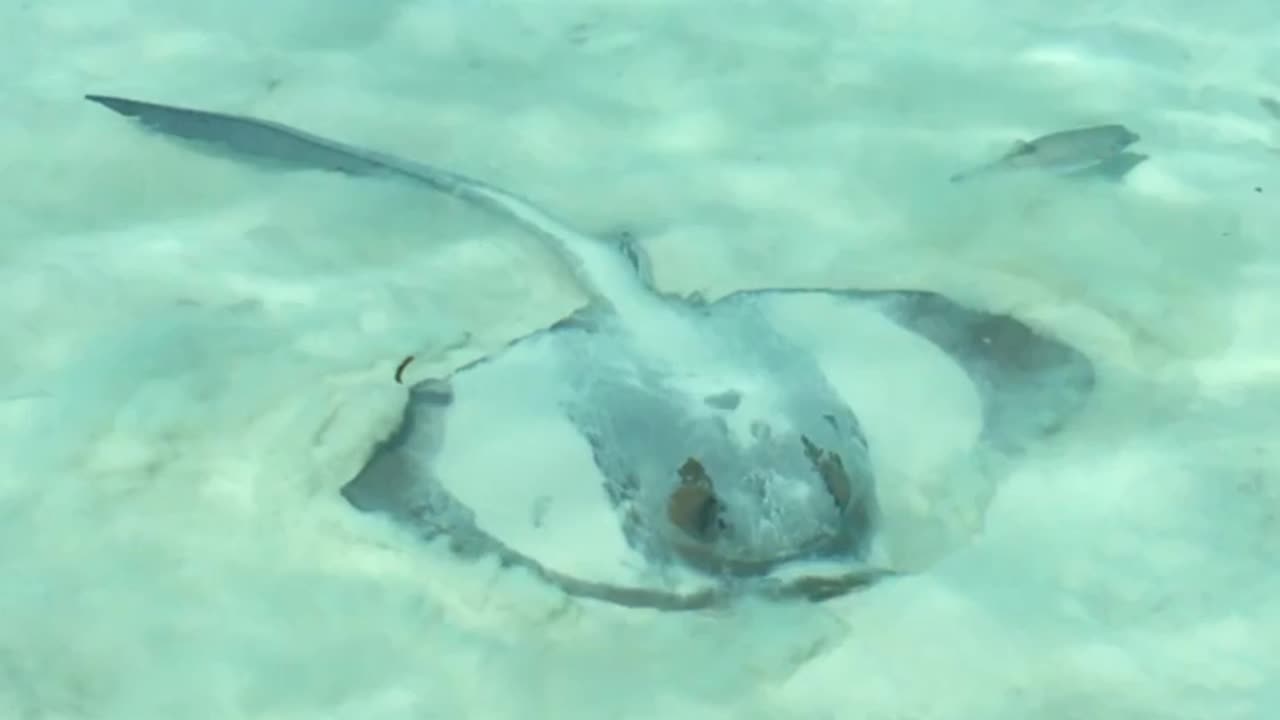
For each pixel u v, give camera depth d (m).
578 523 2.34
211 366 2.65
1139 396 2.59
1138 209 2.91
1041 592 2.36
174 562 2.41
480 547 2.36
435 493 2.41
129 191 2.94
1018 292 2.78
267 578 2.39
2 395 2.60
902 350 2.57
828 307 2.63
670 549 2.29
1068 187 2.95
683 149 3.05
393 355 2.68
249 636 2.34
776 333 2.54
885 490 2.38
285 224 2.90
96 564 2.41
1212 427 2.55
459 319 2.75
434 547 2.38
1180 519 2.44
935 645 2.30
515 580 2.34
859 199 2.96
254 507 2.46
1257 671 2.29
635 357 2.48
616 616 2.32
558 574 2.32
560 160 3.03
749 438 2.34
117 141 3.03
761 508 2.29
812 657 2.29
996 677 2.29
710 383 2.43
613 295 2.61
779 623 2.30
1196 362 2.64
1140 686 2.28
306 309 2.76
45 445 2.54
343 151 2.92
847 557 2.30
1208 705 2.27
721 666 2.29
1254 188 2.94
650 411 2.39
